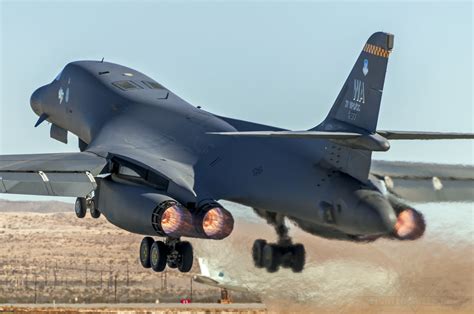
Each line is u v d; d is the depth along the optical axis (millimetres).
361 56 82188
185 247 91938
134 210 85875
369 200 81938
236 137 91875
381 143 78062
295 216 87250
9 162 89750
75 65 111125
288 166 86625
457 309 96188
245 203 89688
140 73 108625
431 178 88188
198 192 87625
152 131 96688
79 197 94500
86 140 106938
